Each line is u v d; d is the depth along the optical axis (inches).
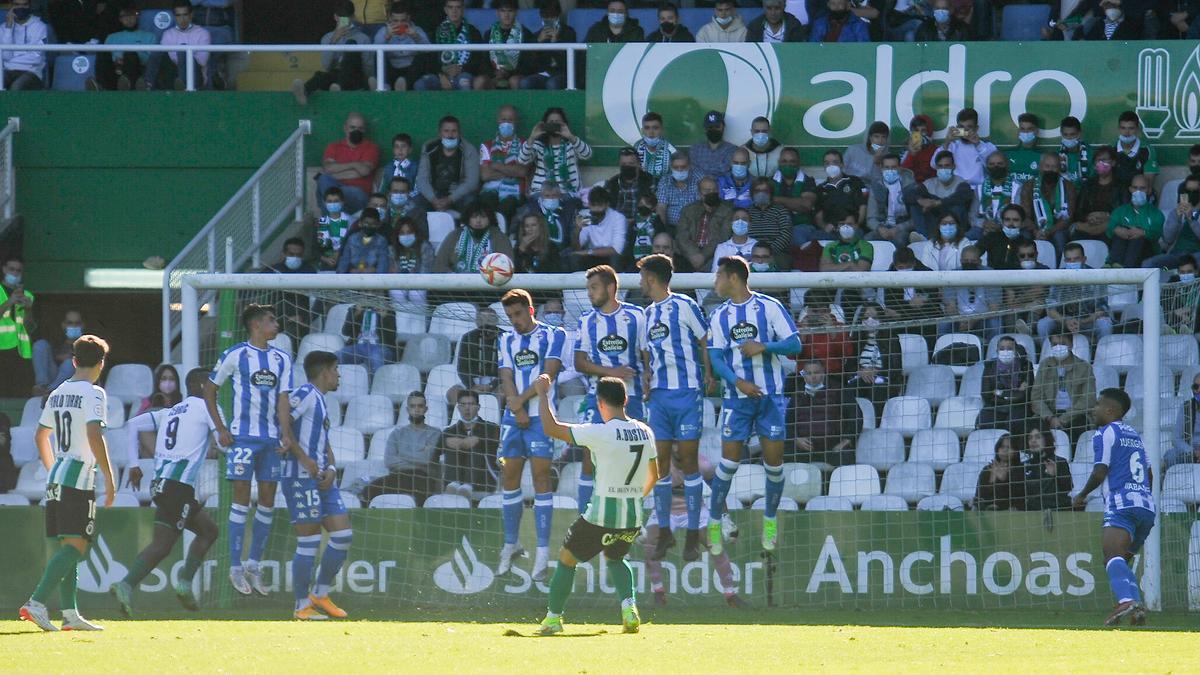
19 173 2288.4
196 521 1443.2
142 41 2405.3
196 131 2282.2
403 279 1567.4
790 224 2022.6
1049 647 1019.9
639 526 1133.1
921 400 1691.7
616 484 1119.6
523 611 1496.1
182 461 1393.9
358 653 950.4
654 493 1464.1
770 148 2134.6
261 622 1325.0
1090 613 1465.3
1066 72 2160.4
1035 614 1454.2
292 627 1238.9
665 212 2091.5
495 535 1569.9
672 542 1473.9
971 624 1323.8
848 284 1546.5
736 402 1446.9
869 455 1684.3
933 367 1761.8
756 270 1905.8
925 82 2175.2
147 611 1505.9
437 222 2106.3
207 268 1978.3
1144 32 2220.7
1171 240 2025.1
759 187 2018.9
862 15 2240.4
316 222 2156.7
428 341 1822.1
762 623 1327.5
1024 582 1519.4
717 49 2207.2
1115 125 2153.1
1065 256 1916.8
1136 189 2023.9
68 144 2288.4
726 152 2144.4
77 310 2440.9
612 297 1449.3
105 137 2284.7
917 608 1521.9
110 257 2279.8
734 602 1497.3
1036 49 2164.1
